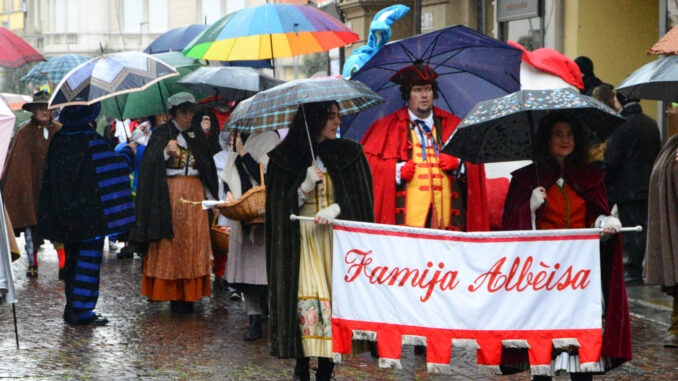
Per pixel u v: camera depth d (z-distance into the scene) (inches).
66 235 388.2
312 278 267.4
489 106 241.9
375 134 310.3
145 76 379.6
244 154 365.7
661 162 345.4
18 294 472.4
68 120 397.1
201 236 410.6
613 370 310.8
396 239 247.1
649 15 618.8
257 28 386.0
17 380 301.4
